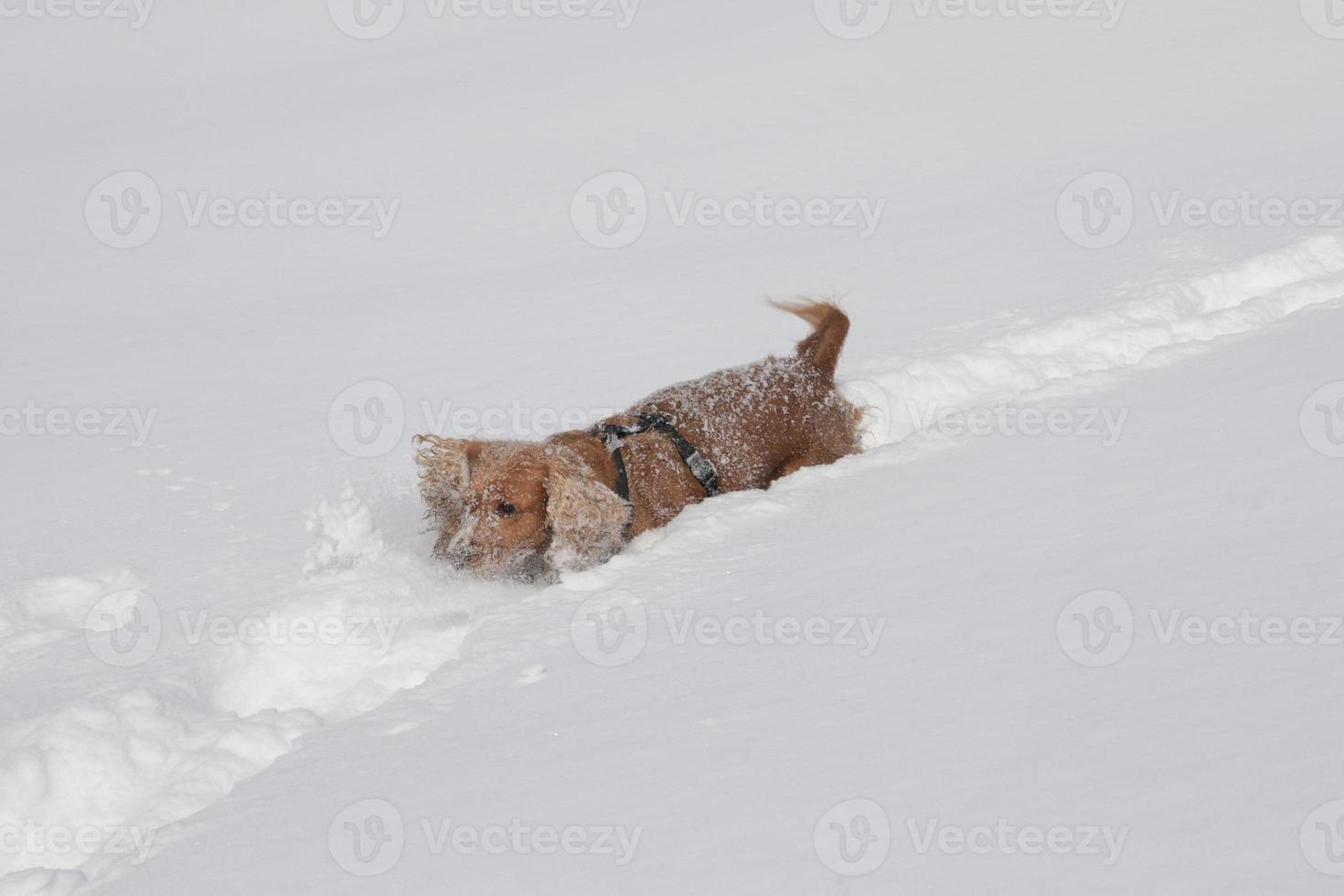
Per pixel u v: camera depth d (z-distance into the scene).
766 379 6.36
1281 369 6.25
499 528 5.44
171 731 4.14
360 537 5.88
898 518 5.06
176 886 3.10
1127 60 25.97
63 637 5.11
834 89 27.41
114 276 17.42
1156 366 6.79
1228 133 17.27
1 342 13.70
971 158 18.33
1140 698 3.15
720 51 34.91
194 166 27.81
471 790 3.33
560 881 2.80
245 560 5.94
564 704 3.84
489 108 31.08
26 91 49.56
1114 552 4.25
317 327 12.24
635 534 5.68
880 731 3.23
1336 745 2.75
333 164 26.20
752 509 5.46
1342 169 13.20
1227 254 9.68
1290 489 4.56
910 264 11.52
